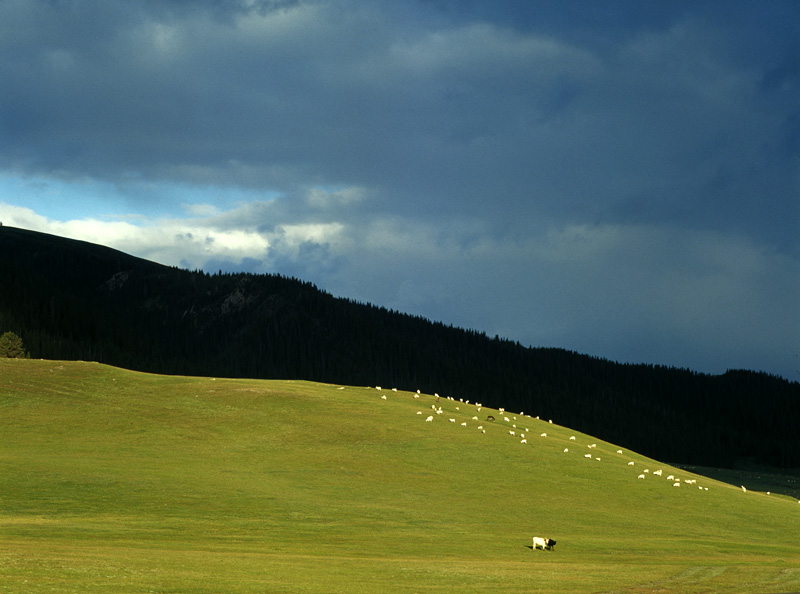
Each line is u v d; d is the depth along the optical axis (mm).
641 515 76688
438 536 60406
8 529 51625
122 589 32219
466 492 79812
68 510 60719
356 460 90375
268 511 65250
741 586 42188
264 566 41969
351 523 63188
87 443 93938
